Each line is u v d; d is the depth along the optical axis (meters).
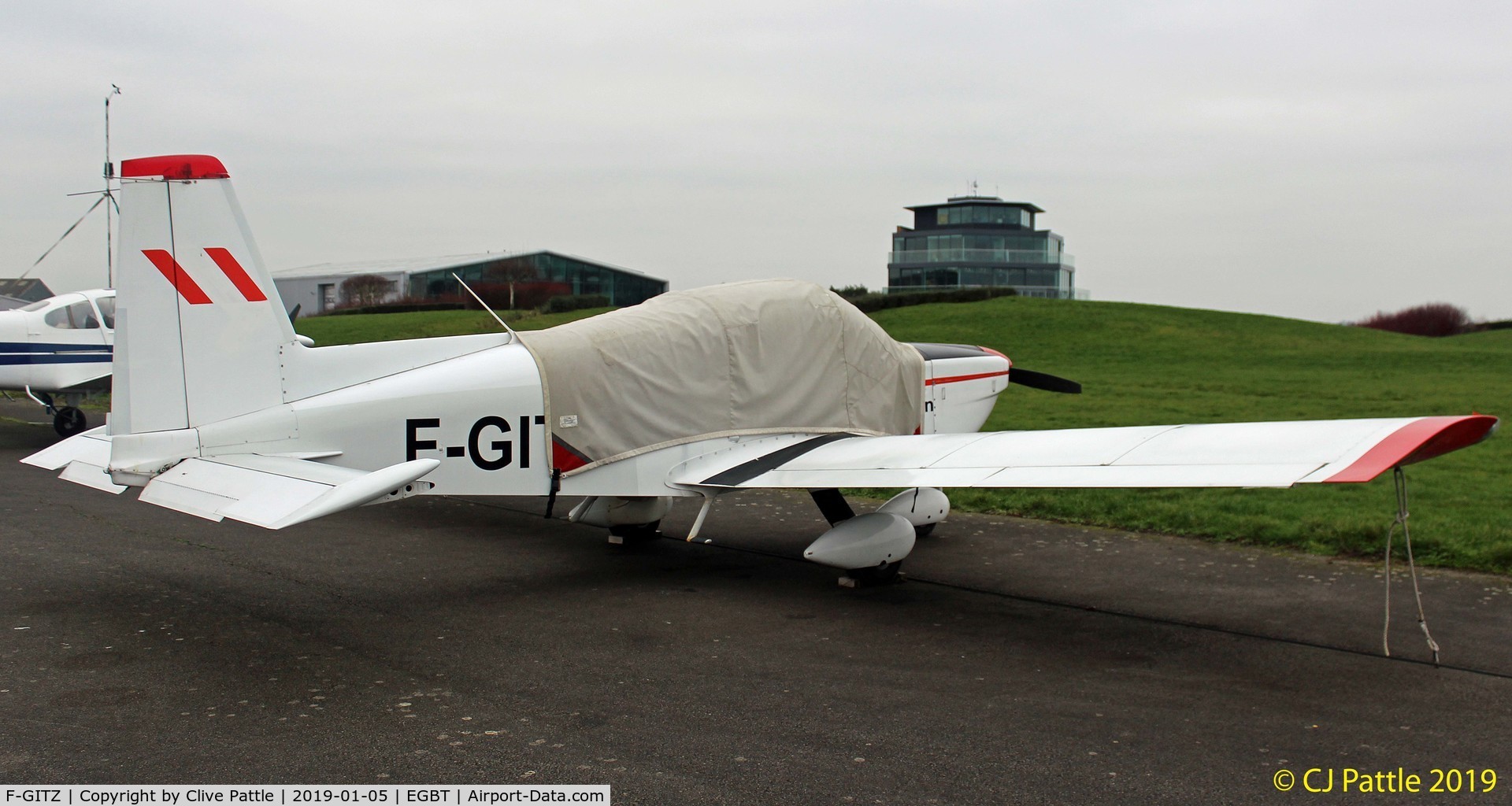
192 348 5.21
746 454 6.42
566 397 5.83
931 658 4.78
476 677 4.45
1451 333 51.00
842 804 3.22
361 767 3.49
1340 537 7.28
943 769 3.49
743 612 5.61
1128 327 31.00
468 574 6.53
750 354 6.48
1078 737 3.79
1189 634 5.18
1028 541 7.58
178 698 4.14
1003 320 32.41
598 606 5.73
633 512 7.32
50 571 6.39
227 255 5.29
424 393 5.54
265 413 5.33
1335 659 4.76
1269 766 3.53
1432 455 4.57
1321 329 32.44
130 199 5.09
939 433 7.97
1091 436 5.52
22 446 13.04
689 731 3.82
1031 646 4.98
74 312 13.14
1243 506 8.57
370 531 7.97
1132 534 7.81
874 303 36.03
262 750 3.62
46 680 4.35
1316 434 4.59
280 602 5.73
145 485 5.08
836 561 5.98
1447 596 5.84
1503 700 4.20
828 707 4.10
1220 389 18.88
